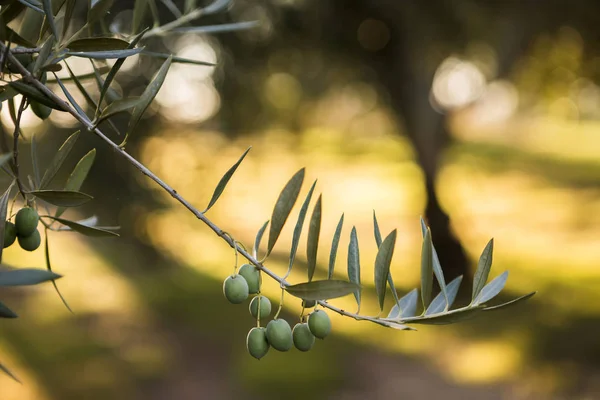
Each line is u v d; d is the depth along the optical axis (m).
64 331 6.23
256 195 10.56
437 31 7.72
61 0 0.63
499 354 6.53
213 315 7.34
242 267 0.66
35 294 7.29
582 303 7.81
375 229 0.64
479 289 0.64
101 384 5.41
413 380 6.11
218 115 6.62
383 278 0.63
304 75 8.19
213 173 6.07
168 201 5.67
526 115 20.97
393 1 7.39
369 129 10.53
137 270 7.99
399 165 18.81
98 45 0.62
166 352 6.39
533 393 5.71
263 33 6.99
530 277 9.29
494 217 13.47
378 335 7.21
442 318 0.61
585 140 23.91
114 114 0.60
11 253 6.72
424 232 0.65
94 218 0.78
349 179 17.23
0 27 0.57
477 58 8.39
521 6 7.16
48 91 0.59
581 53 8.57
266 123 7.91
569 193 15.91
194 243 8.78
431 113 8.77
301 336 0.66
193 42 4.61
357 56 8.09
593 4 7.05
